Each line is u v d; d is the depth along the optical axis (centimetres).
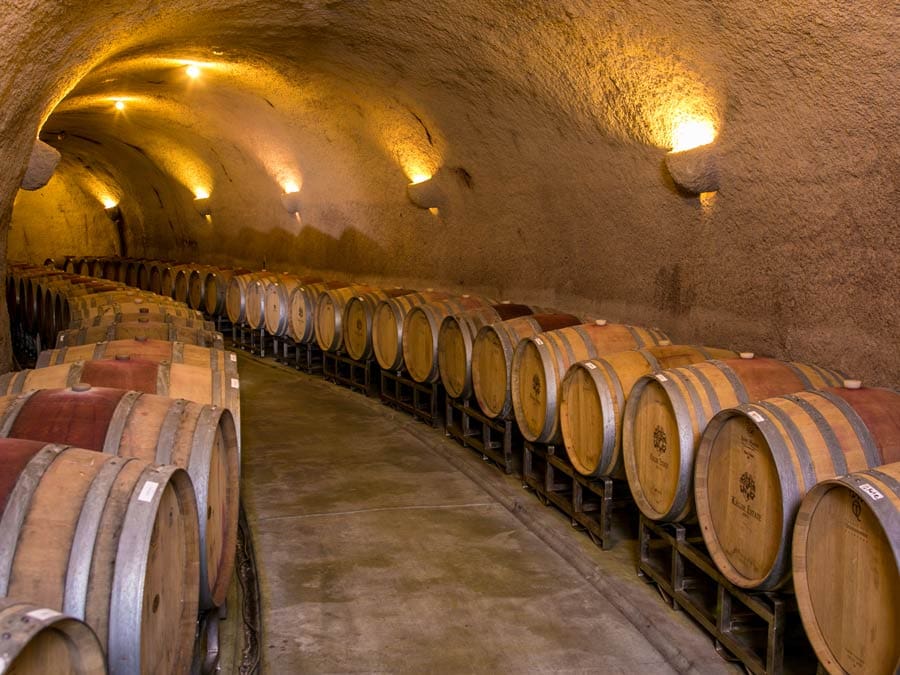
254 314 1373
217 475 373
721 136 571
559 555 540
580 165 771
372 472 727
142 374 441
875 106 436
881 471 287
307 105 1175
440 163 1030
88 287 1111
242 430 878
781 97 497
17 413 327
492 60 745
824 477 333
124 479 245
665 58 573
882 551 277
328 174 1351
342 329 1088
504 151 888
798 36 450
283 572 509
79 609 218
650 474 462
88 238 2506
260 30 808
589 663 400
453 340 803
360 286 1199
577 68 665
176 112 1507
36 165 609
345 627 437
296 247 1590
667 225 677
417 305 895
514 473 703
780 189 536
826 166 491
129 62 920
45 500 232
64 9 438
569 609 461
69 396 342
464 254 1066
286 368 1265
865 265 474
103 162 2225
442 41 763
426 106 942
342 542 560
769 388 433
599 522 571
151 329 691
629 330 625
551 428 595
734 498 378
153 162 1986
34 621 153
